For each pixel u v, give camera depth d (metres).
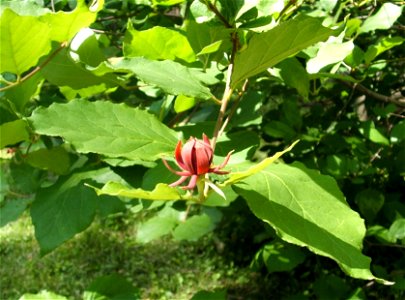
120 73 0.58
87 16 0.38
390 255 0.98
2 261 1.37
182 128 0.54
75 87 0.50
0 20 0.33
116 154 0.36
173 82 0.42
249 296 1.20
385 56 0.84
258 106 0.61
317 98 0.98
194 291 1.25
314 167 0.82
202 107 0.76
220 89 0.76
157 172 0.44
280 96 1.09
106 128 0.38
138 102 0.79
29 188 0.59
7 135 0.45
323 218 0.36
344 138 0.84
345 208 0.37
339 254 0.34
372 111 0.88
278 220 0.35
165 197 0.32
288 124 0.88
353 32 0.65
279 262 0.83
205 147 0.33
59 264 1.34
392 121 0.92
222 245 1.38
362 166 0.82
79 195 0.51
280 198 0.36
